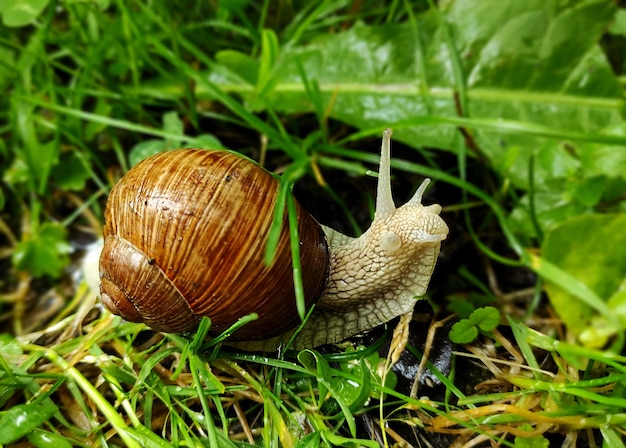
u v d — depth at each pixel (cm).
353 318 12
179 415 11
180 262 10
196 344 11
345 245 12
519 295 14
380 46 15
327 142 15
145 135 16
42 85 16
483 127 14
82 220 15
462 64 15
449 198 15
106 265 11
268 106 15
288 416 10
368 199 15
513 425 10
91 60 15
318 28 16
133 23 15
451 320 12
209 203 10
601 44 16
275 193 11
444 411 11
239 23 17
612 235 13
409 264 11
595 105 14
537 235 14
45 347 12
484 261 15
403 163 14
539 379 11
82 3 15
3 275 15
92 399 10
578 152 14
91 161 16
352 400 10
